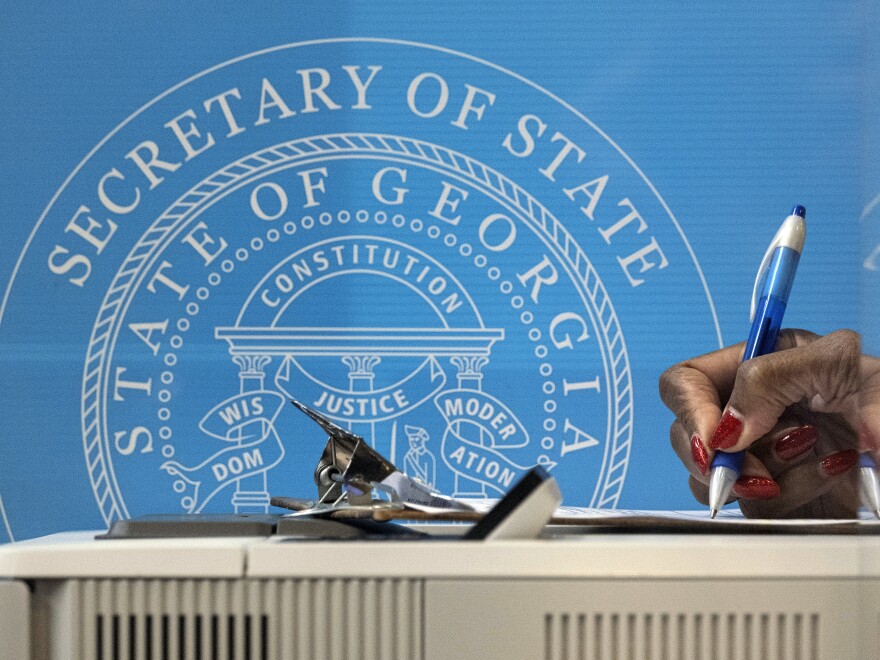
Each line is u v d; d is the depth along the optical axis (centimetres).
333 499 106
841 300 230
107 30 229
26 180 227
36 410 224
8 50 228
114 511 224
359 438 98
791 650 71
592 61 232
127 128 229
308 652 72
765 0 232
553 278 230
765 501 104
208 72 230
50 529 223
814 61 232
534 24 232
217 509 225
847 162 231
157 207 228
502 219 231
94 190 228
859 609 70
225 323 228
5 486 223
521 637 71
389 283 230
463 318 229
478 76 232
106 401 225
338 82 231
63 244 227
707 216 231
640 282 230
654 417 229
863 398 70
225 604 72
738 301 230
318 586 72
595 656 72
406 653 72
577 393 229
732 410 96
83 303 226
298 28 231
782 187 231
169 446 225
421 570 72
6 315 225
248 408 227
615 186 231
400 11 232
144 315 227
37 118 228
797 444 100
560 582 72
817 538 79
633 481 228
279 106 231
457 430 228
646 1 232
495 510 76
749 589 71
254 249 229
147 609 72
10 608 71
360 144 230
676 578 72
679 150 231
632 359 229
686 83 232
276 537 86
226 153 229
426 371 229
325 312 229
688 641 72
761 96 232
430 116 231
